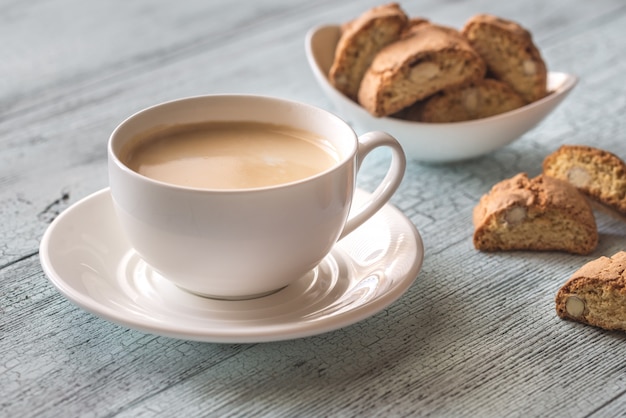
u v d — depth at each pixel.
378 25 0.73
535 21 0.92
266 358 0.58
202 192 0.56
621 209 0.67
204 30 0.90
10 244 0.65
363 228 0.63
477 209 0.67
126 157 0.59
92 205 0.63
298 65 0.85
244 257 0.57
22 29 0.89
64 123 0.77
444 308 0.61
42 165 0.72
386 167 0.73
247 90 0.81
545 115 0.72
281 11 0.94
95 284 0.58
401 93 0.71
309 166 0.60
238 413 0.55
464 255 0.65
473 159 0.74
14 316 0.60
